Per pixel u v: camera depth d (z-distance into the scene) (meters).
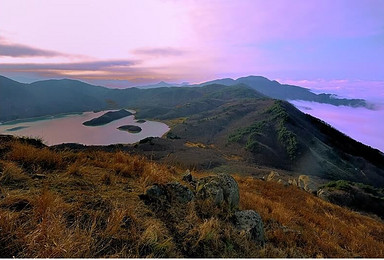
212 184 4.83
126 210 3.07
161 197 3.90
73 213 2.81
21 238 2.21
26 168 3.87
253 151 123.50
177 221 3.45
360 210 21.02
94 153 6.02
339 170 101.62
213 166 79.69
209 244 3.19
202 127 189.88
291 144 124.94
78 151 5.73
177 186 4.30
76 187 3.56
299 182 24.67
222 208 4.38
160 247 2.71
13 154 4.09
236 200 5.14
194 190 4.93
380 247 6.46
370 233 9.30
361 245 6.19
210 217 3.96
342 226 8.34
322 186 27.39
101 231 2.65
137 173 5.05
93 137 151.12
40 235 2.24
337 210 12.54
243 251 3.38
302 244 4.75
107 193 3.59
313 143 130.12
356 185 27.44
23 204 2.74
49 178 3.64
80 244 2.32
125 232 2.77
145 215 3.30
